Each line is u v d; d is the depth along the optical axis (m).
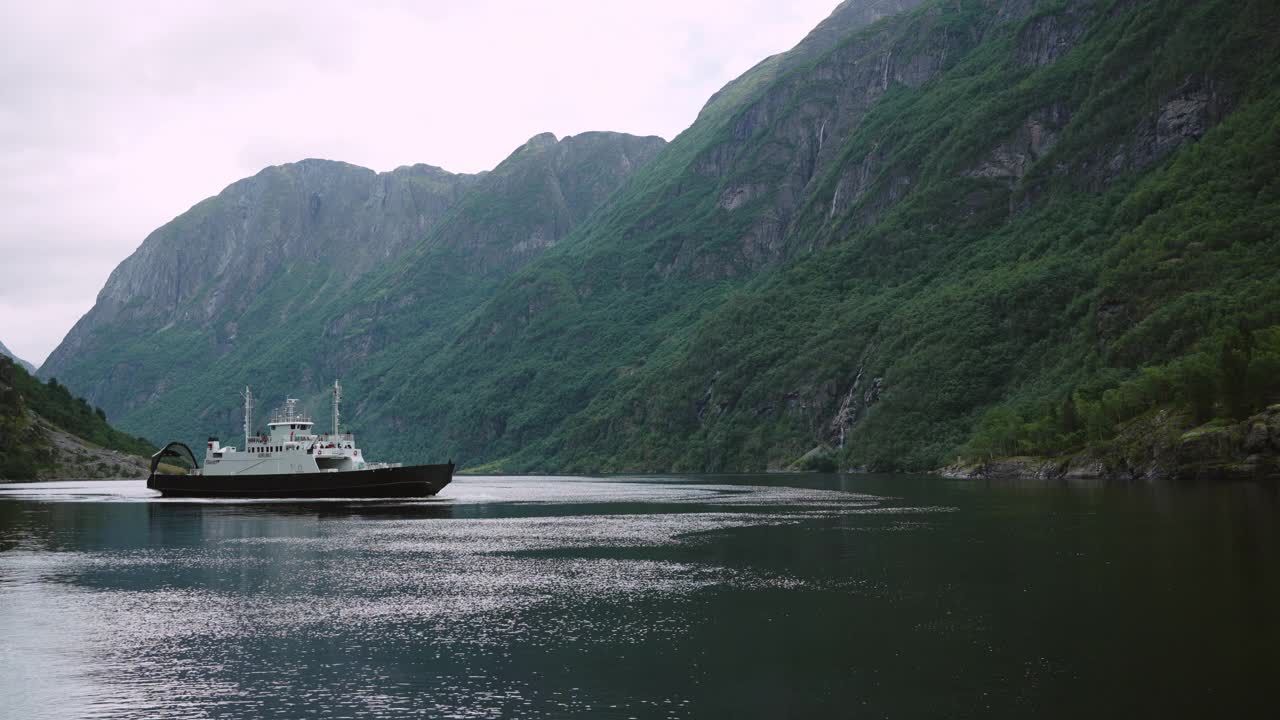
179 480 178.25
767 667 45.16
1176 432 178.62
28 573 76.94
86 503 165.38
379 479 166.38
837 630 52.34
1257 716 36.56
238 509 148.62
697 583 68.81
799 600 61.38
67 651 49.78
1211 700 38.41
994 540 88.88
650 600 62.38
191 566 80.50
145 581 72.31
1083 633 49.59
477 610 59.78
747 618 56.16
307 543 97.69
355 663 47.06
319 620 57.12
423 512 142.50
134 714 39.44
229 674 45.25
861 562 77.25
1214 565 67.62
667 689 41.94
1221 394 174.75
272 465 169.62
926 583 66.12
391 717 38.84
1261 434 162.62
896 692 40.69
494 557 85.00
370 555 87.19
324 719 38.66
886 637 50.38
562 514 136.75
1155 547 77.94
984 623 52.88
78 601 63.75
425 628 54.69
